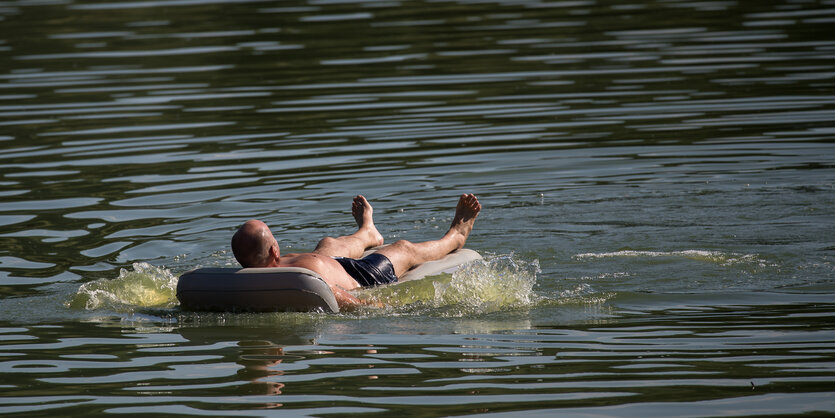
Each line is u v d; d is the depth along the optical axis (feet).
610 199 101.60
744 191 101.76
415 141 127.13
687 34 194.29
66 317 68.23
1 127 136.98
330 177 111.55
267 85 161.17
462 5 240.32
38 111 145.69
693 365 54.95
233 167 115.96
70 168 116.16
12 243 88.28
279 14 229.25
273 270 68.28
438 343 60.54
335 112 143.02
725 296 70.28
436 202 102.32
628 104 142.72
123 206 100.63
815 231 87.04
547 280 76.69
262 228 70.64
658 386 51.62
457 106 144.36
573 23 211.00
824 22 198.49
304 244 88.28
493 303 70.59
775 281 73.67
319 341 61.46
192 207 100.32
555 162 116.37
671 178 108.37
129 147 125.70
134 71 172.65
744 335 60.44
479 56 179.22
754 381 52.01
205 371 55.88
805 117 131.54
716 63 167.12
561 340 60.64
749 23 202.90
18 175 113.19
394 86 158.20
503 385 52.37
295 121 138.62
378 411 48.91
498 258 82.99
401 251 79.92
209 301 68.69
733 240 85.76
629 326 63.46
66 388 53.36
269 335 63.10
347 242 80.79
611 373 53.98
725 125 129.59
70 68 175.42
